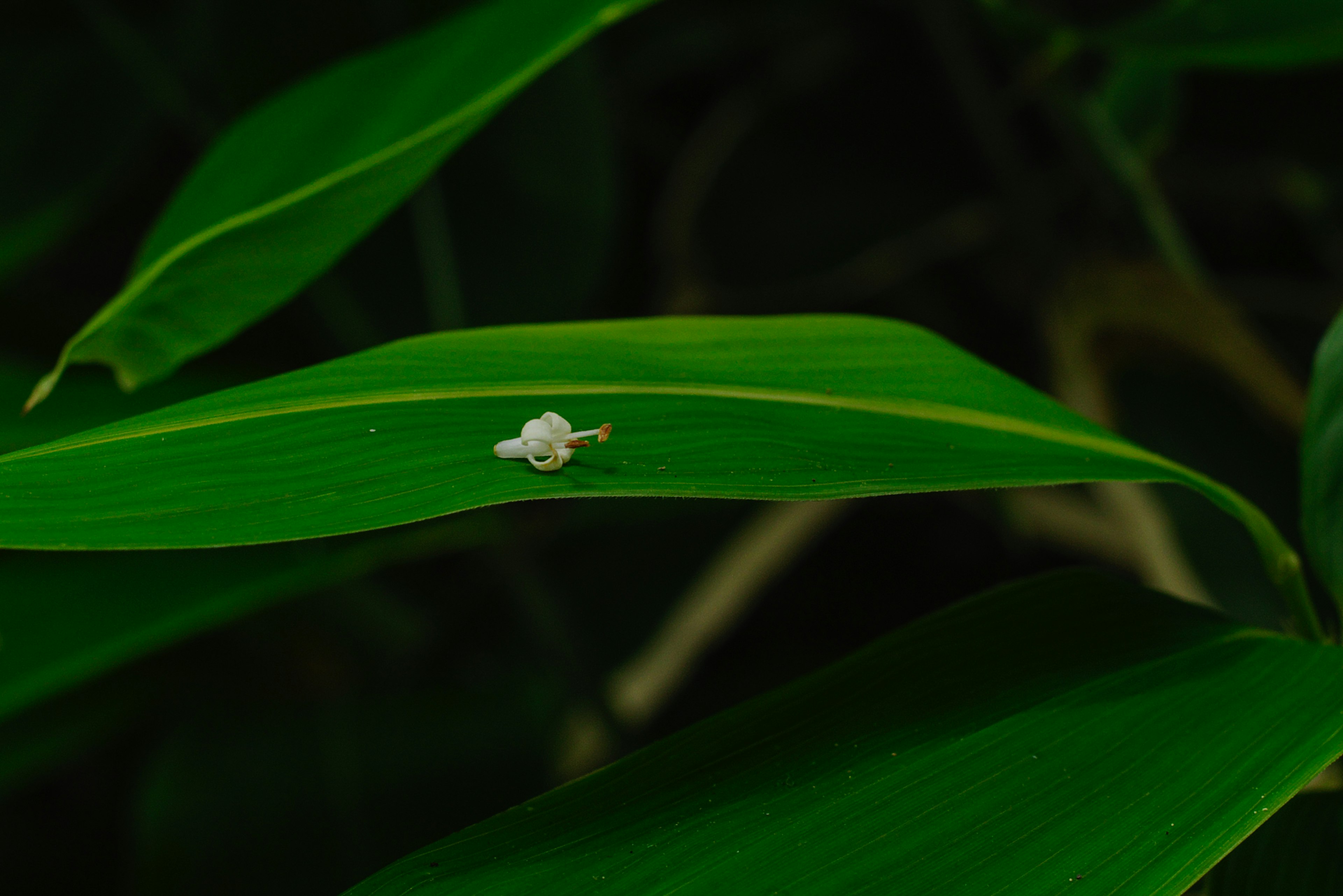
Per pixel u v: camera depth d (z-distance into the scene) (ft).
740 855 2.02
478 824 2.04
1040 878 1.99
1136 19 3.23
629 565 5.91
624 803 2.05
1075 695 2.12
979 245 5.52
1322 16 2.93
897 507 6.59
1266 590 3.21
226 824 4.09
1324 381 2.32
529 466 2.05
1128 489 3.44
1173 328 4.07
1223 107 5.59
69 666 2.61
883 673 2.15
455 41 2.38
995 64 5.19
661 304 5.58
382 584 5.04
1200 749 2.07
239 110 3.69
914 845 2.02
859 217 5.28
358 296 4.02
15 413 2.83
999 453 2.17
